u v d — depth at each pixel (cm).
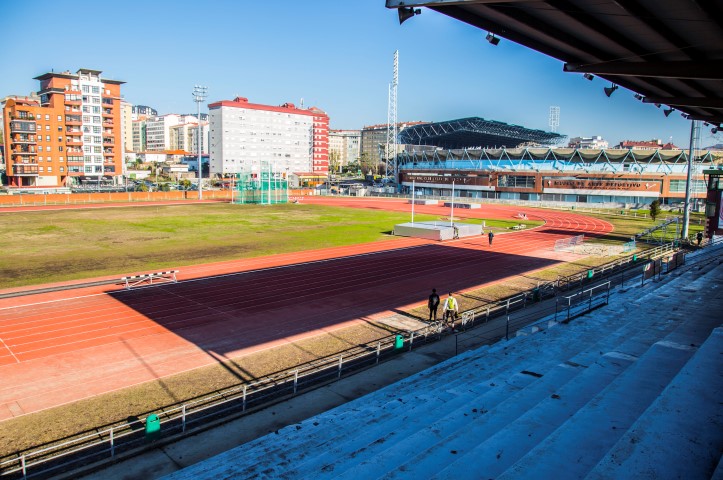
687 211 5131
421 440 905
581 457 666
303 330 2292
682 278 2683
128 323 2378
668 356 1135
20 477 1162
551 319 2123
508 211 8988
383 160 18812
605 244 5038
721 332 1118
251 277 3372
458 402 1170
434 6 1112
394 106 14062
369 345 2088
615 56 1577
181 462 1190
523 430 823
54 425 1427
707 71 1504
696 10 1167
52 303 2705
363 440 1009
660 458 602
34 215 6869
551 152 11256
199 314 2530
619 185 9912
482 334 2191
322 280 3309
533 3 1141
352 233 5609
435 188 12756
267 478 877
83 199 9206
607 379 1079
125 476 1129
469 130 14200
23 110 11725
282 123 17788
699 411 727
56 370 1825
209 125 17162
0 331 2247
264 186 9550
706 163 10012
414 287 3144
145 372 1811
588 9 1189
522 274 3559
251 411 1459
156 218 6706
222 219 6738
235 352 2014
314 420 1237
